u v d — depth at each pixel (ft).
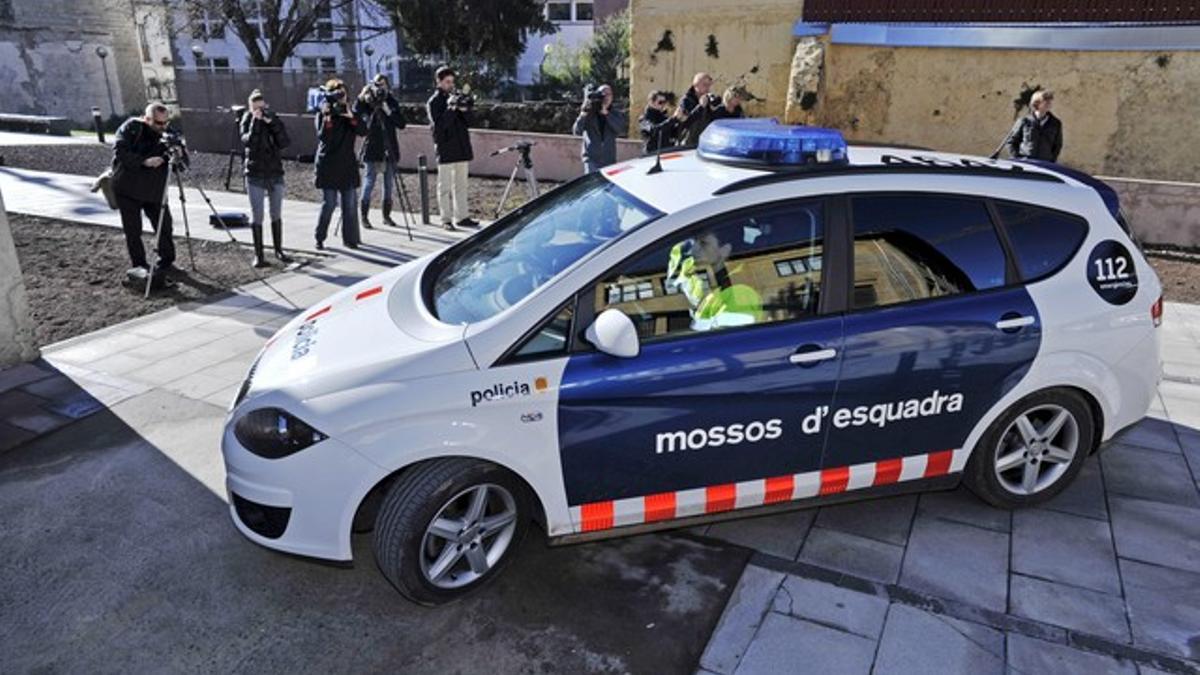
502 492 9.53
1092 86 35.55
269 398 9.36
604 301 9.37
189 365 16.94
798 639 9.18
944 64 37.83
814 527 11.38
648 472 9.66
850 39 38.70
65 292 21.97
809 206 9.98
